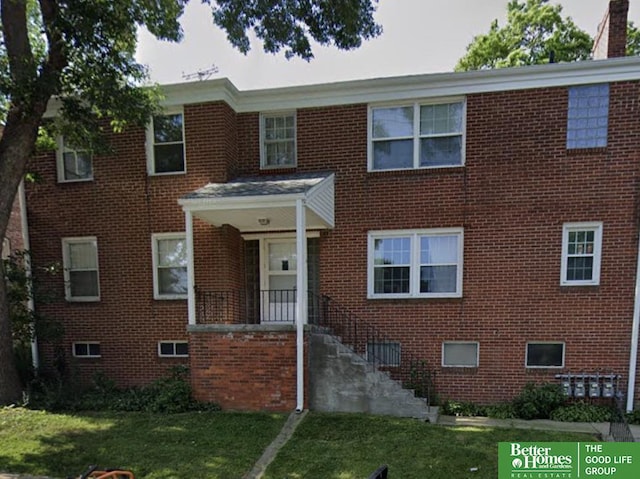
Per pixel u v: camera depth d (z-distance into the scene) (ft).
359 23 22.08
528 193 23.68
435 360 24.66
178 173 26.17
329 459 15.71
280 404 21.09
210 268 25.67
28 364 27.30
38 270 27.84
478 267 24.27
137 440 17.54
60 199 27.71
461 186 24.39
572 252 23.45
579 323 23.31
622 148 22.70
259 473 14.75
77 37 20.72
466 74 23.70
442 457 15.93
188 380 24.17
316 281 26.37
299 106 26.03
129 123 24.85
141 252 26.86
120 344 27.20
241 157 26.96
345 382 21.03
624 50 24.17
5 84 20.12
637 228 22.65
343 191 25.68
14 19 21.20
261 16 21.97
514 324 23.91
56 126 24.61
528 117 23.54
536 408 22.20
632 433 19.84
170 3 21.54
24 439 17.75
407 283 25.29
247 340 21.35
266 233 27.09
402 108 25.17
